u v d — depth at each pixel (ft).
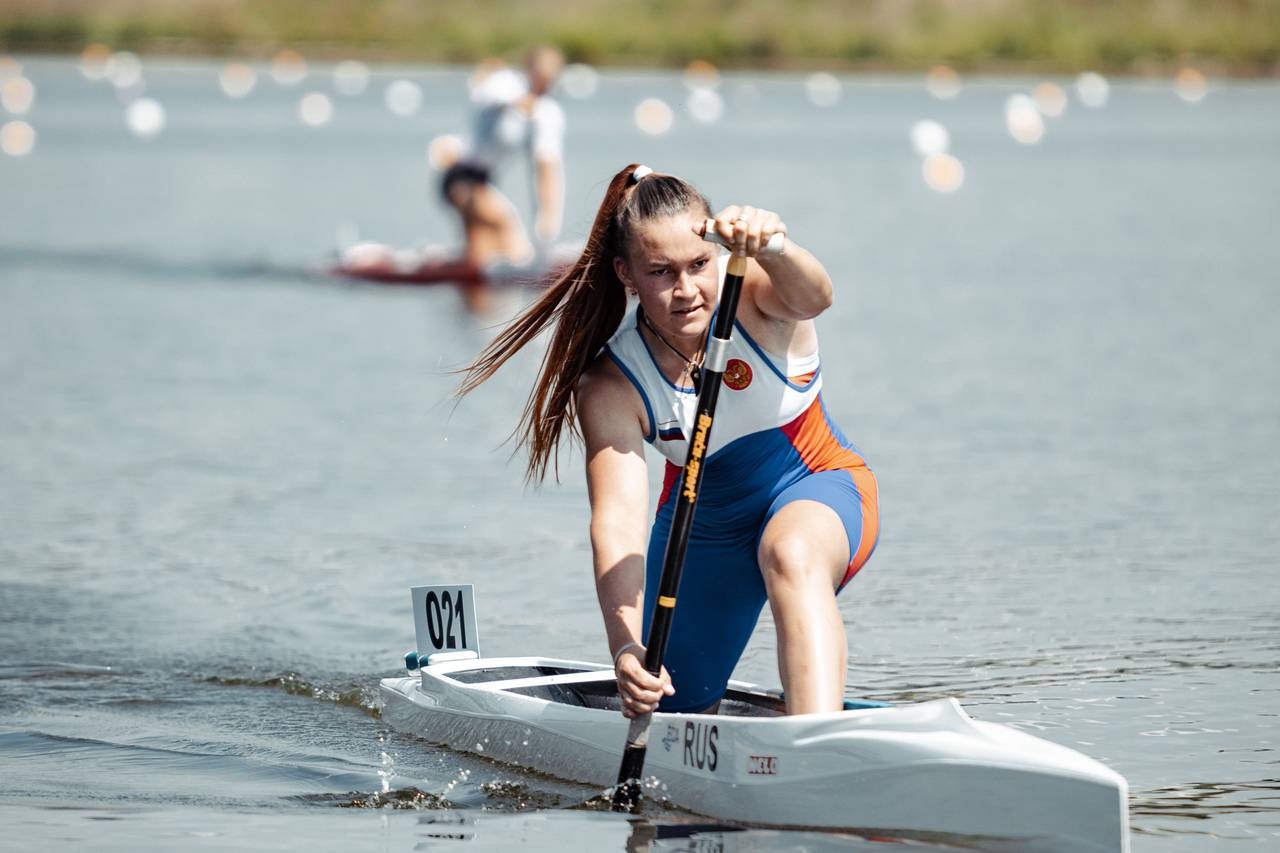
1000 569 82.53
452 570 85.46
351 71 645.51
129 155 380.37
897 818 45.68
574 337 54.44
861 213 273.95
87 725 62.34
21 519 96.22
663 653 50.47
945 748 44.93
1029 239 243.19
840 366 142.51
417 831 48.88
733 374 53.11
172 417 125.70
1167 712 60.23
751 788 48.42
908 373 138.82
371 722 63.05
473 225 199.21
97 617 77.82
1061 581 80.02
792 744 47.60
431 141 410.93
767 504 53.88
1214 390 130.41
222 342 161.07
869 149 392.27
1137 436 114.01
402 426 123.03
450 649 64.34
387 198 305.12
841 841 46.03
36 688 67.26
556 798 52.16
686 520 50.06
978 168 360.89
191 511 98.17
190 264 221.05
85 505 99.60
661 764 51.06
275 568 86.12
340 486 104.53
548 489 103.91
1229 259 218.18
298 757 57.88
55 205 291.99
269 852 46.91
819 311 52.01
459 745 58.95
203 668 70.23
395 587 82.64
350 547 90.12
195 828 49.21
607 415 53.67
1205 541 87.04
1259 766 53.93
